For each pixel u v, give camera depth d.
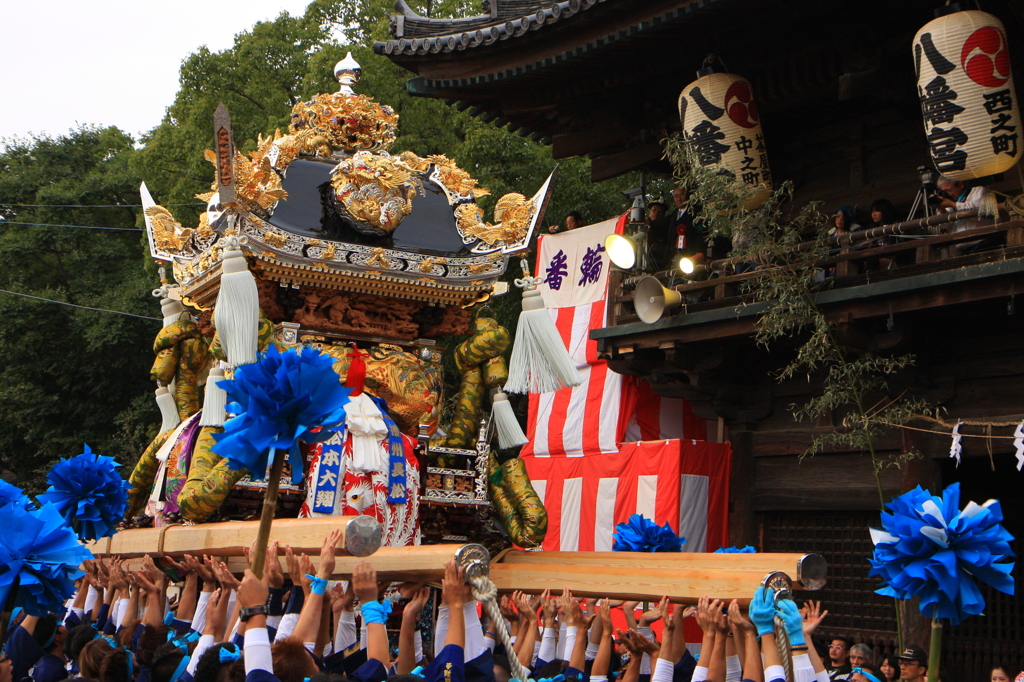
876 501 10.77
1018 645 11.27
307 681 3.89
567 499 13.06
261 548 4.45
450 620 4.15
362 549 4.55
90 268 26.73
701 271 11.85
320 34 21.94
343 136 7.87
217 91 21.11
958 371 10.28
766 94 11.84
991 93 9.00
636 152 13.73
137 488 7.91
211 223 6.98
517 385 7.64
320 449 6.95
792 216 12.66
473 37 11.88
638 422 12.89
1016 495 12.68
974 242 9.52
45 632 5.67
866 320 9.96
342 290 7.51
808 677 3.92
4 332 24.33
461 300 7.94
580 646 4.98
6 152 29.05
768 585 4.07
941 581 4.27
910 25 10.41
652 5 10.43
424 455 7.59
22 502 4.65
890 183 11.71
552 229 14.26
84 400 24.80
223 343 6.52
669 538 6.73
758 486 12.00
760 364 12.08
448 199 8.06
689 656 5.03
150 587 5.72
